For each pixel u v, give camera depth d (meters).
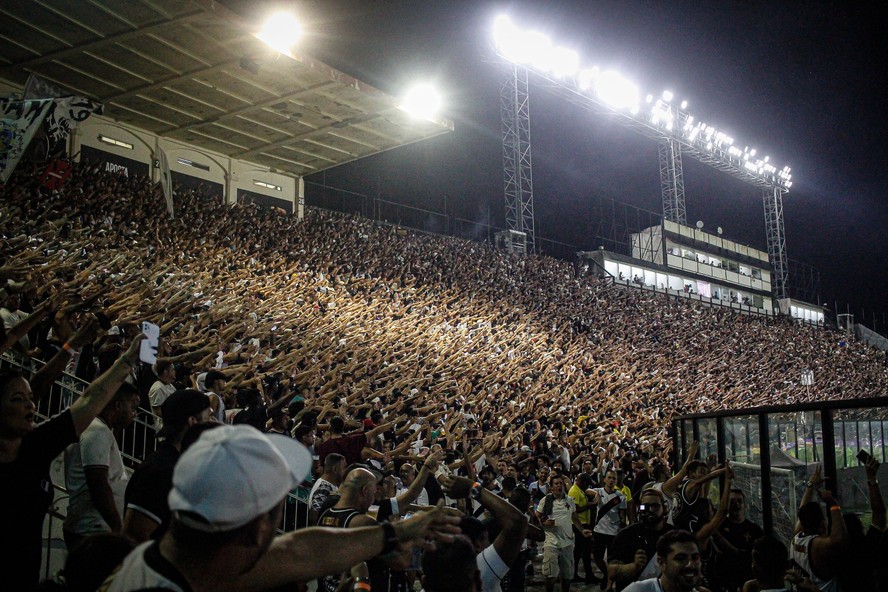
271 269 25.70
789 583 5.34
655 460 14.80
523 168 42.69
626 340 40.59
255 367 11.90
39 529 3.33
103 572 2.41
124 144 29.45
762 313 62.47
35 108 16.91
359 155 35.16
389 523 2.58
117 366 3.57
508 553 4.16
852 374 50.31
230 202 32.56
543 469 12.50
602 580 10.95
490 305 34.59
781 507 8.03
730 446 10.08
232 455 1.90
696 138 55.09
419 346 22.58
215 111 29.02
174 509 1.88
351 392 13.70
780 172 64.75
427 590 3.13
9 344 4.78
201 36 23.27
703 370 39.06
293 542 2.35
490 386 20.88
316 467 8.86
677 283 57.72
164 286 15.23
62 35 22.73
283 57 24.84
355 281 29.27
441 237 42.25
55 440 3.36
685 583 4.71
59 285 11.20
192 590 1.93
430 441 12.37
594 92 44.25
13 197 19.12
